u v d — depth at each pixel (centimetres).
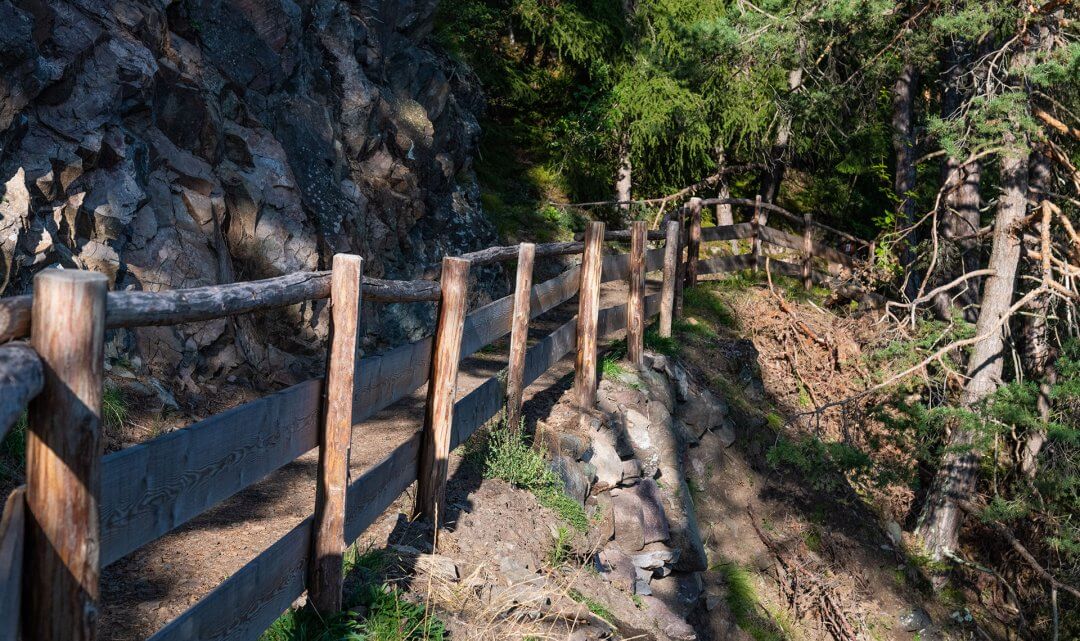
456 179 1410
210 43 836
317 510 358
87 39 666
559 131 1873
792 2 1221
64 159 625
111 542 222
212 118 788
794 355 1270
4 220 571
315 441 354
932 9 1207
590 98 1855
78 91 655
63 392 193
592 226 768
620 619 530
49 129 629
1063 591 1221
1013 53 1127
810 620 904
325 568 360
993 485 1341
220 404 691
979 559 1272
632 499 721
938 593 1106
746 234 1484
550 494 609
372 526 475
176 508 251
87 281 194
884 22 1238
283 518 522
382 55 1145
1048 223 1016
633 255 924
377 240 1027
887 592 1017
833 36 1279
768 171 1950
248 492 554
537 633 417
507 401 621
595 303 776
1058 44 1084
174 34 807
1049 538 1141
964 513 1205
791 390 1226
